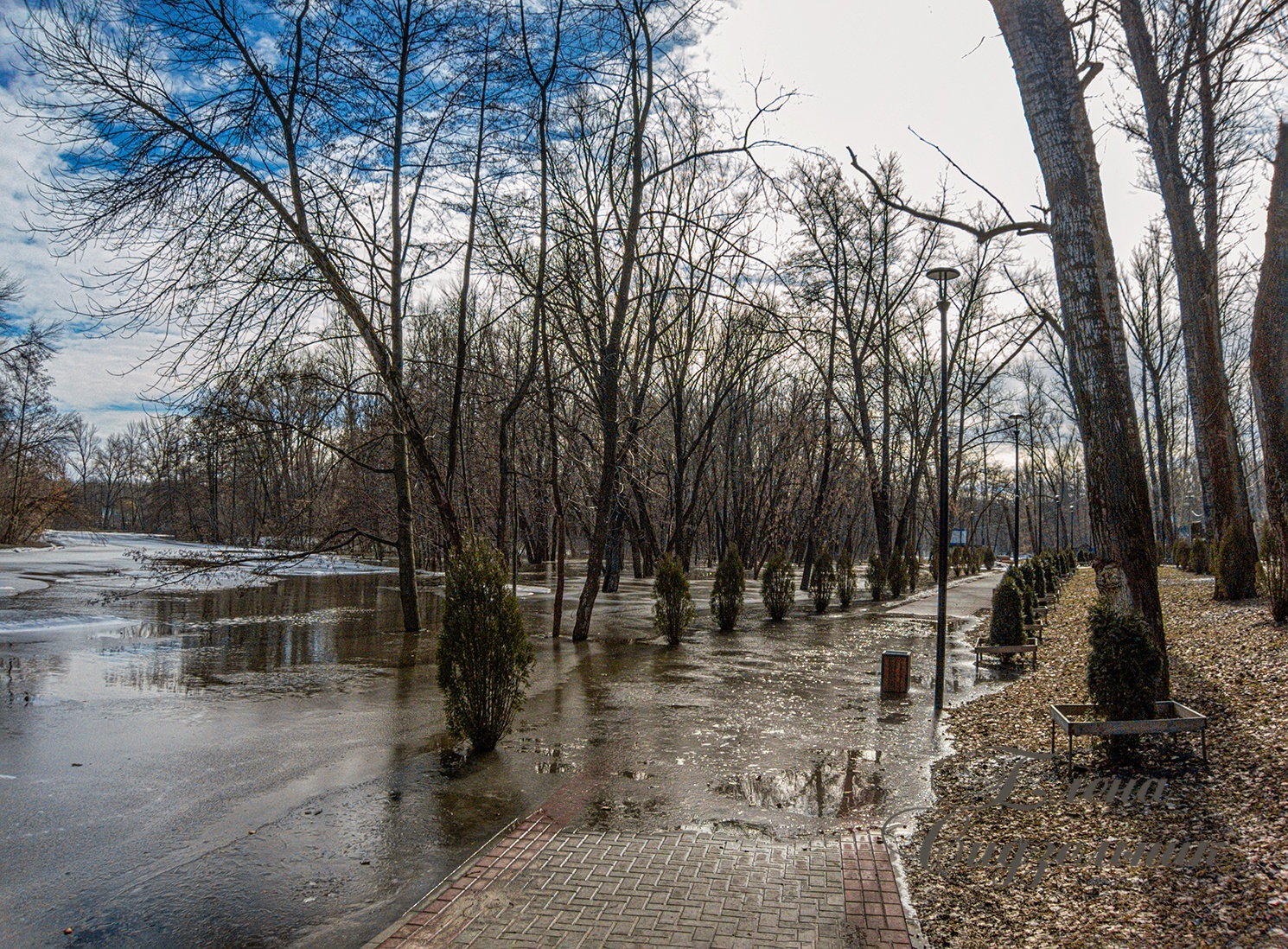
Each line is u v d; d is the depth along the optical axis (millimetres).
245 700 10375
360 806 6367
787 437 39875
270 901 4707
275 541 18234
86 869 5145
